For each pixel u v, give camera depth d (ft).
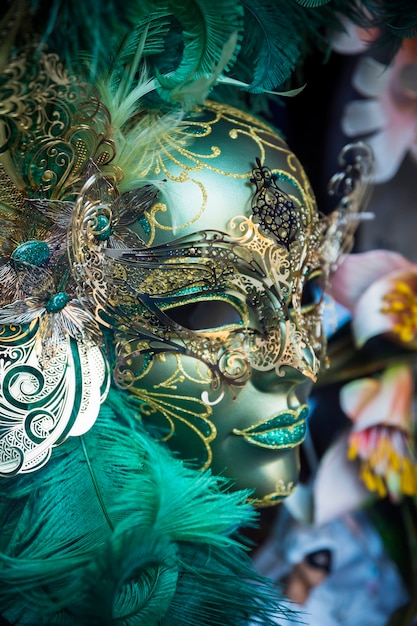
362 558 3.50
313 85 3.34
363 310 3.43
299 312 2.78
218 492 2.73
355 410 3.47
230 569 2.85
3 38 2.42
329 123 3.36
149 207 2.66
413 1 2.84
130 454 2.67
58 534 2.58
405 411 3.48
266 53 2.75
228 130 2.76
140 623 2.54
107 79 2.58
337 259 2.99
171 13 2.57
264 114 3.34
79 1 2.44
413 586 3.47
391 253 3.42
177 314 2.72
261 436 2.77
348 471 3.49
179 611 2.71
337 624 3.48
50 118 2.51
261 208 2.72
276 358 2.73
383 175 3.38
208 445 2.77
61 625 2.50
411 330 3.42
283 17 2.78
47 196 2.55
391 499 3.49
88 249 2.57
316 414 3.49
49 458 2.56
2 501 2.62
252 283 2.71
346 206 3.01
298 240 2.76
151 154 2.67
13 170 2.51
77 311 2.60
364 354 3.45
